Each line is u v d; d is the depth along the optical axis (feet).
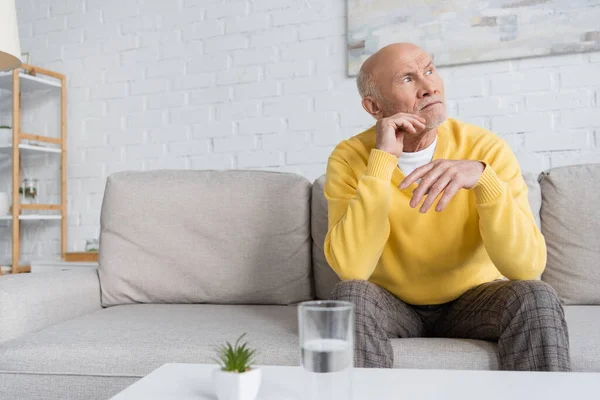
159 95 9.59
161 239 5.40
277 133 8.95
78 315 5.05
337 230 4.09
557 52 7.52
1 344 4.13
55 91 10.19
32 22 10.34
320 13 8.73
